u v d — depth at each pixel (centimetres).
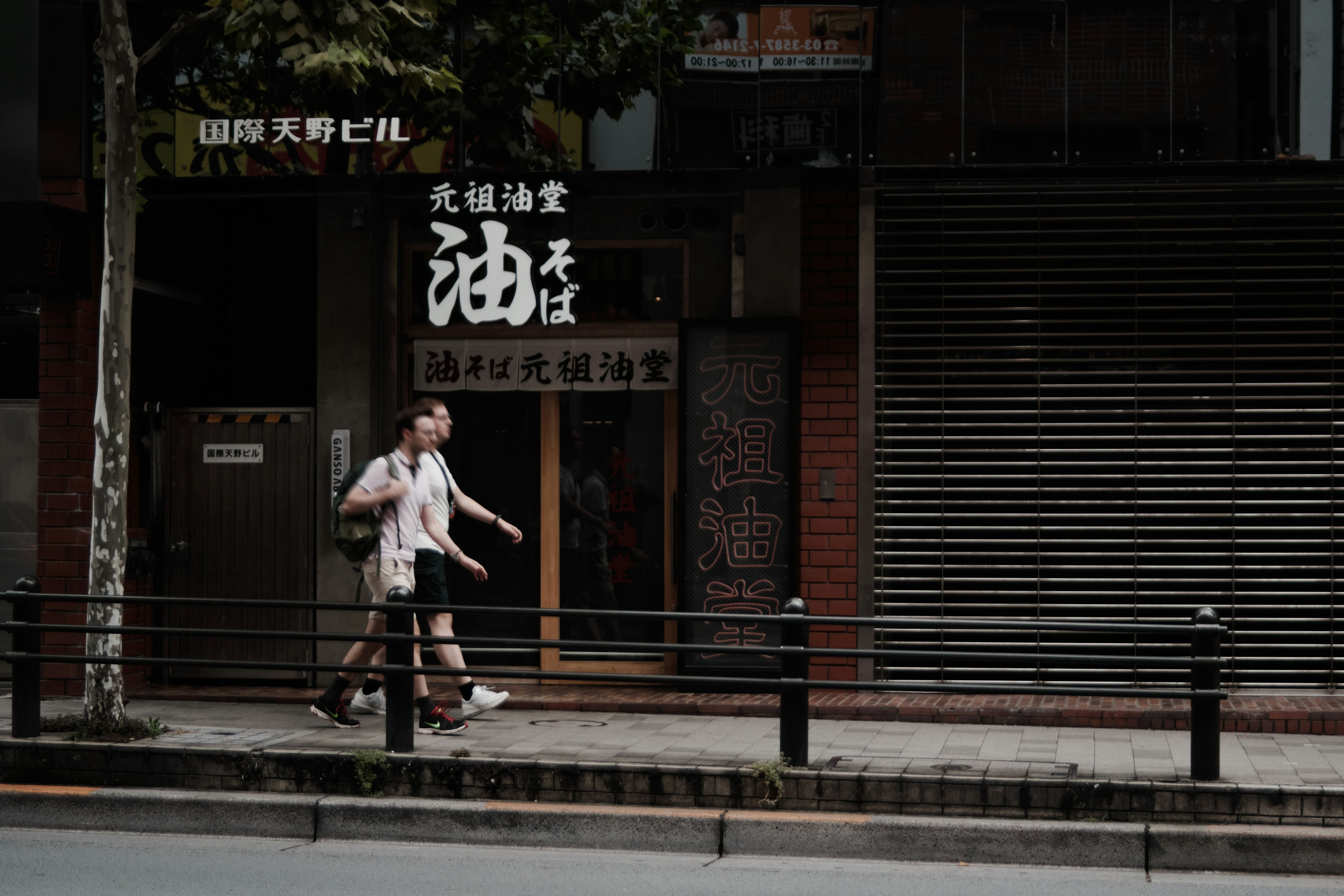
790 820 637
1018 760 703
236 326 1073
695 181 975
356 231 1016
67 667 970
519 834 656
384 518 791
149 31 998
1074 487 942
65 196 981
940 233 958
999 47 939
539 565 1029
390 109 987
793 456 953
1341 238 925
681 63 970
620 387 1013
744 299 977
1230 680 920
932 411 951
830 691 893
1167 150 924
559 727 822
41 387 970
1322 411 920
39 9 984
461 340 1029
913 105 947
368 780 685
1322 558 922
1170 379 940
